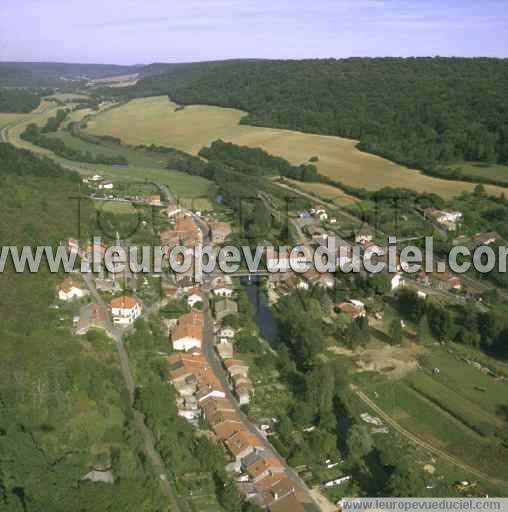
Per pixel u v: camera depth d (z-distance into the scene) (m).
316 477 121.50
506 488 122.00
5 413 121.62
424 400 150.62
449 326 177.62
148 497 107.88
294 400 147.50
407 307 198.38
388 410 147.88
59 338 158.50
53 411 130.12
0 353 143.62
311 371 152.12
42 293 179.62
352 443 127.88
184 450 125.69
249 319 185.75
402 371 162.88
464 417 143.25
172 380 149.75
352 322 177.25
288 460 125.56
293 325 174.75
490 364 166.62
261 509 109.94
